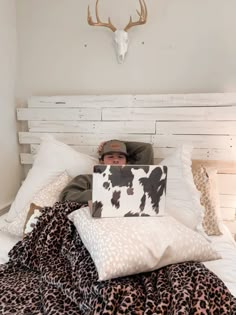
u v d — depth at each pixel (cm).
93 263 94
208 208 148
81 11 190
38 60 201
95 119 193
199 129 180
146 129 187
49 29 196
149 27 183
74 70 198
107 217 103
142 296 80
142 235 93
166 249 91
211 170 168
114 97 188
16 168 208
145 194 104
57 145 183
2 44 185
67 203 132
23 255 115
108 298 76
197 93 181
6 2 187
